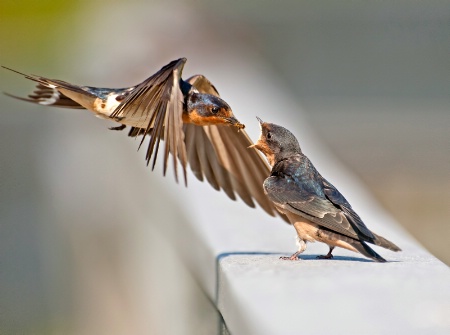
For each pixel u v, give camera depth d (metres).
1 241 14.72
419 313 5.46
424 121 17.45
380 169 15.55
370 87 19.67
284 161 8.98
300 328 5.09
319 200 8.42
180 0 25.05
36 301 13.39
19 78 24.50
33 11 25.58
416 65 20.67
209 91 9.31
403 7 22.92
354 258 8.10
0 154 18.16
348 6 23.17
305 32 22.98
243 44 22.20
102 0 26.19
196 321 8.62
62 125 18.66
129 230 12.97
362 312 5.48
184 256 9.38
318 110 18.16
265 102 15.66
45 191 16.50
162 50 22.17
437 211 14.23
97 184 16.17
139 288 12.22
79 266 13.82
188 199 10.02
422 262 7.53
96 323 12.61
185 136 9.34
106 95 8.53
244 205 10.07
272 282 6.29
